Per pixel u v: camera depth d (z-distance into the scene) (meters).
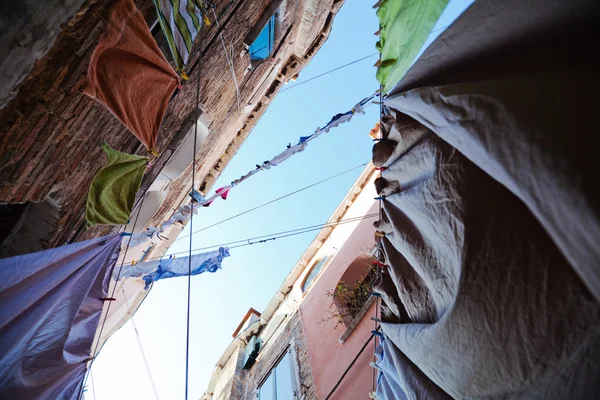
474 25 1.63
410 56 2.78
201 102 5.80
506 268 1.38
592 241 1.05
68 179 3.68
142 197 5.15
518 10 1.44
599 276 1.08
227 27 4.99
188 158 5.68
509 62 1.45
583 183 1.04
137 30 2.70
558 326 1.23
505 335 1.36
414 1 2.62
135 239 5.57
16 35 2.00
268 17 6.26
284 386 7.69
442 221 1.67
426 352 1.79
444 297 1.72
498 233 1.44
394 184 2.36
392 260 2.39
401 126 2.24
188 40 3.20
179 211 5.42
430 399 1.85
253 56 7.32
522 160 1.22
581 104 1.13
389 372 2.52
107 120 3.54
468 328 1.48
